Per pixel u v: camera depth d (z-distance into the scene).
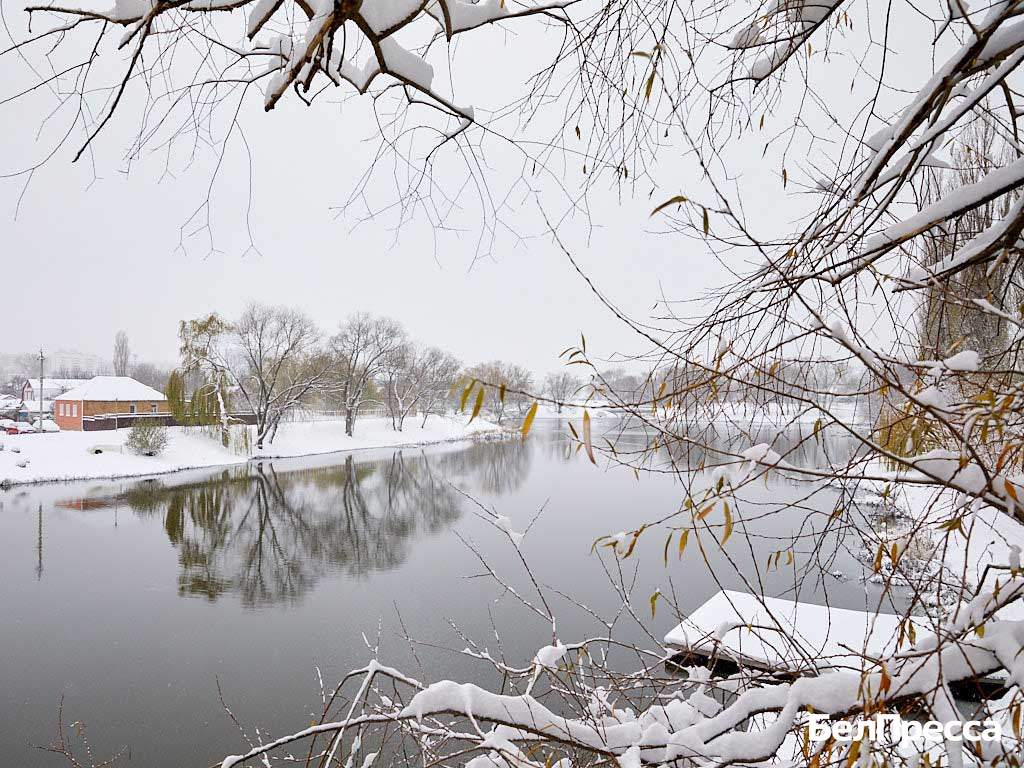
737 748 1.61
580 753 2.31
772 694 1.73
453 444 50.06
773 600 8.56
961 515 1.42
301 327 42.62
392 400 56.69
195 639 12.20
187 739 8.82
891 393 1.53
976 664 1.50
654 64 1.66
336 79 1.81
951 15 1.48
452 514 22.78
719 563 13.39
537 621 12.11
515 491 26.27
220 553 18.22
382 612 13.30
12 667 11.07
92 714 9.53
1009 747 1.54
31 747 8.66
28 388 70.69
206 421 40.41
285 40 1.72
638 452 1.64
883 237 1.53
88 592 14.88
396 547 18.64
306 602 14.14
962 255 1.58
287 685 10.34
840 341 1.28
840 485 1.82
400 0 1.49
